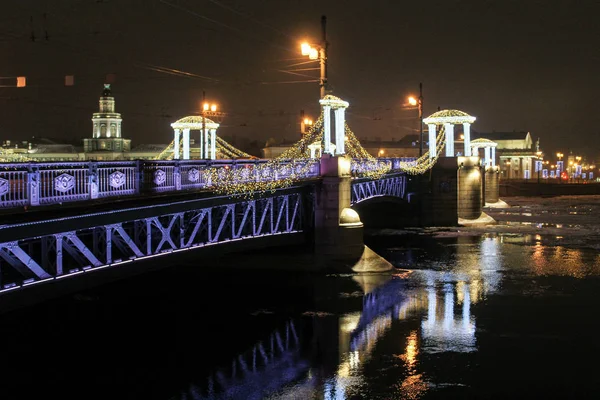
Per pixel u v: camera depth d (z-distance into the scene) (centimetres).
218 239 2770
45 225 1742
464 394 2009
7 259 1719
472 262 4309
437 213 6588
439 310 2981
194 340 2527
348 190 3738
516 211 8875
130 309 2955
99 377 2133
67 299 3084
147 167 2123
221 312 2917
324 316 2862
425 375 2164
